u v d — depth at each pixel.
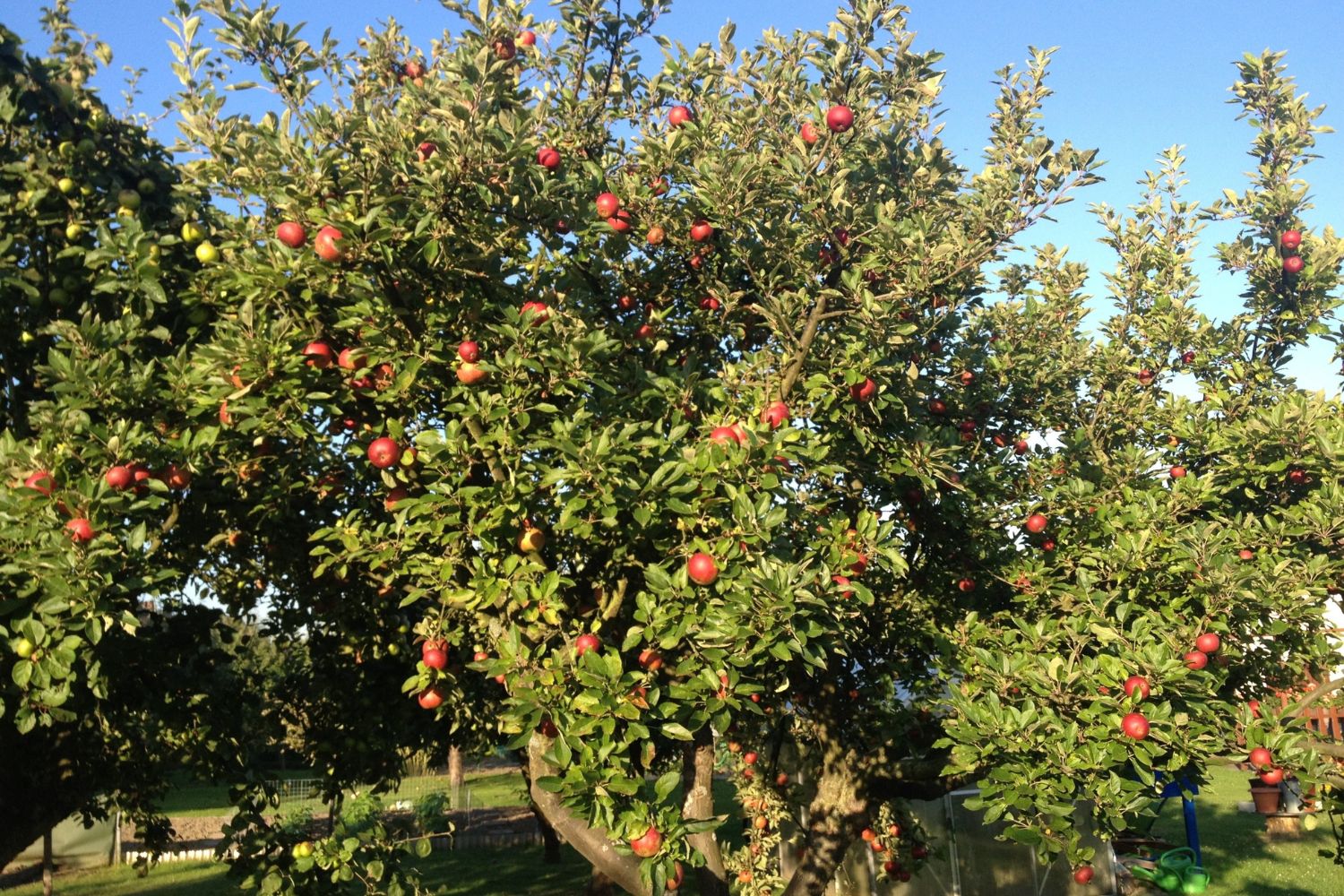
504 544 5.31
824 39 5.87
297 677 8.11
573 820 5.26
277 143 5.07
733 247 6.22
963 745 5.38
